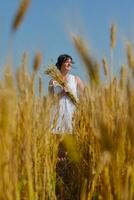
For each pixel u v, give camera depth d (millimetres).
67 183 5125
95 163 3926
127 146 3145
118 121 3166
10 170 2906
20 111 3432
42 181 4141
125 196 2961
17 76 3100
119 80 3014
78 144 4797
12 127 2842
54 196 4152
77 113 5715
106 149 2865
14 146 3096
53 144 4645
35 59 3066
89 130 4562
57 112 4848
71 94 6395
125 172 3107
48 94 4051
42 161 4227
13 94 2822
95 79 2773
